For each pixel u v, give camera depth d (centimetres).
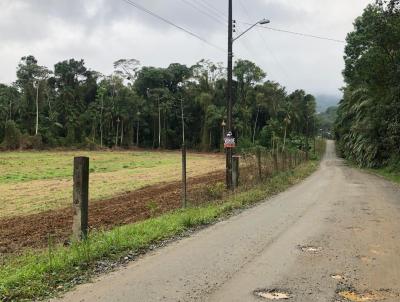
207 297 597
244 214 1359
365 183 2652
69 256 762
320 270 730
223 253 848
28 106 9112
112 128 9850
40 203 1870
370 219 1257
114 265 755
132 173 3597
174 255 832
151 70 11081
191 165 4869
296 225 1159
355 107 5278
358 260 796
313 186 2395
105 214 1478
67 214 1533
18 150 8038
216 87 10581
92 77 10912
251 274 707
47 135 8862
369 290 631
